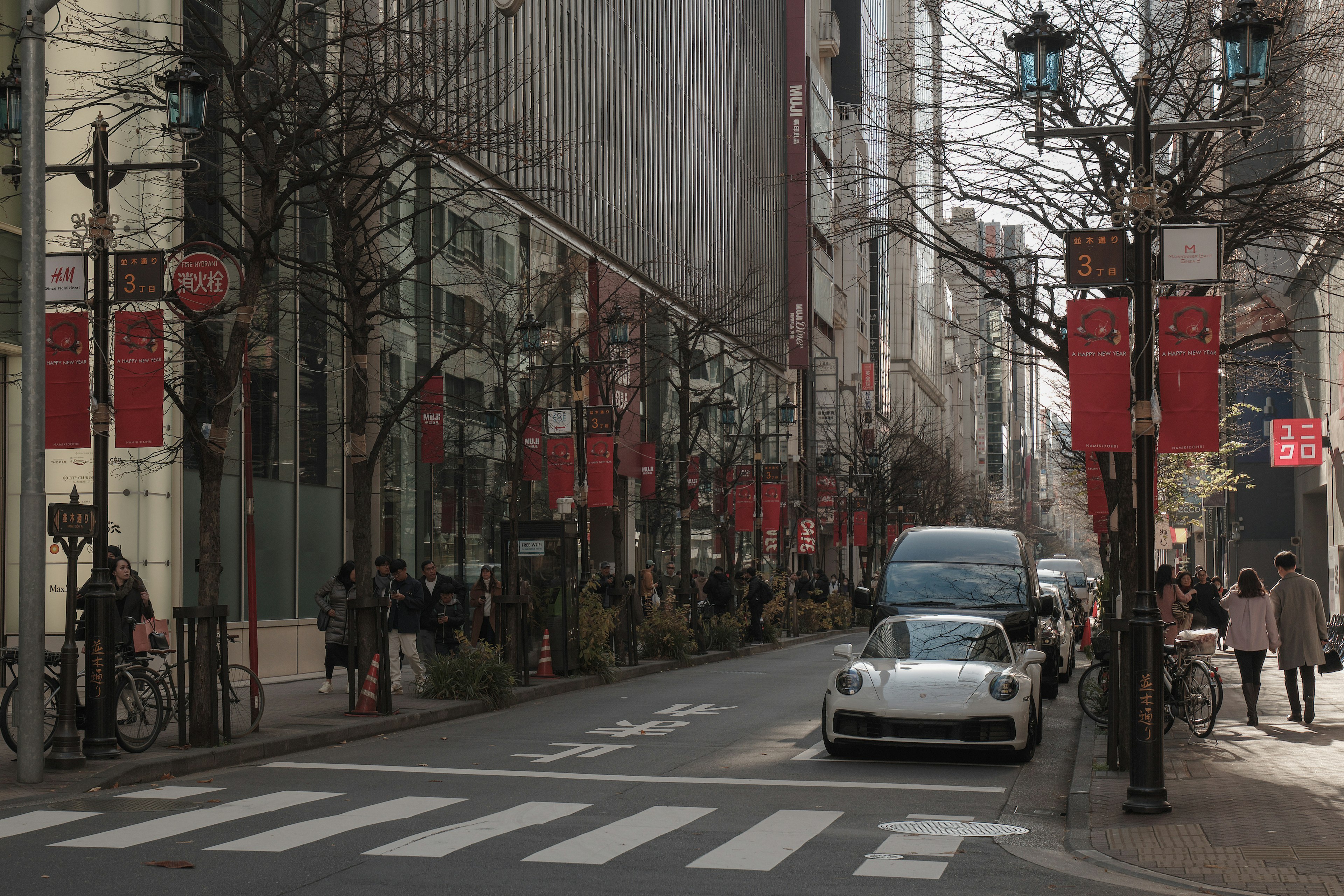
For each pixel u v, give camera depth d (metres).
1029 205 17.48
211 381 21.45
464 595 26.41
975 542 20.50
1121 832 9.56
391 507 27.41
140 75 17.02
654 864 8.45
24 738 11.53
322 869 8.15
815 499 76.75
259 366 22.70
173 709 13.77
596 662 24.78
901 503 67.88
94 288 13.10
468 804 10.83
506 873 8.09
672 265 48.78
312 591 24.78
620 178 44.81
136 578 15.23
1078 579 43.91
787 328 72.50
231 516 21.98
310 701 19.20
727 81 62.34
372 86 16.02
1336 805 10.41
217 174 21.58
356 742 15.44
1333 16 16.58
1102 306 11.83
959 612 19.25
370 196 18.08
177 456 20.30
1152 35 16.91
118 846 8.84
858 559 94.62
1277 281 36.38
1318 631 16.55
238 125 19.23
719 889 7.73
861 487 64.81
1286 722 16.75
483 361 31.78
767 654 35.91
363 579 17.25
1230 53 12.30
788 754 14.41
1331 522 39.91
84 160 19.28
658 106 50.12
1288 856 8.56
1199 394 11.34
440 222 29.84
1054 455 50.56
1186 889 7.86
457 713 18.44
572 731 16.59
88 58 19.69
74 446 12.81
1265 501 50.28
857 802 11.25
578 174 37.72
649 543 45.53
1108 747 13.23
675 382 47.25
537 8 36.34
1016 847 9.27
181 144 20.08
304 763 13.52
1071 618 25.41
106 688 12.59
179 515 20.50
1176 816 10.14
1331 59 16.61
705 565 53.12
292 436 24.08
